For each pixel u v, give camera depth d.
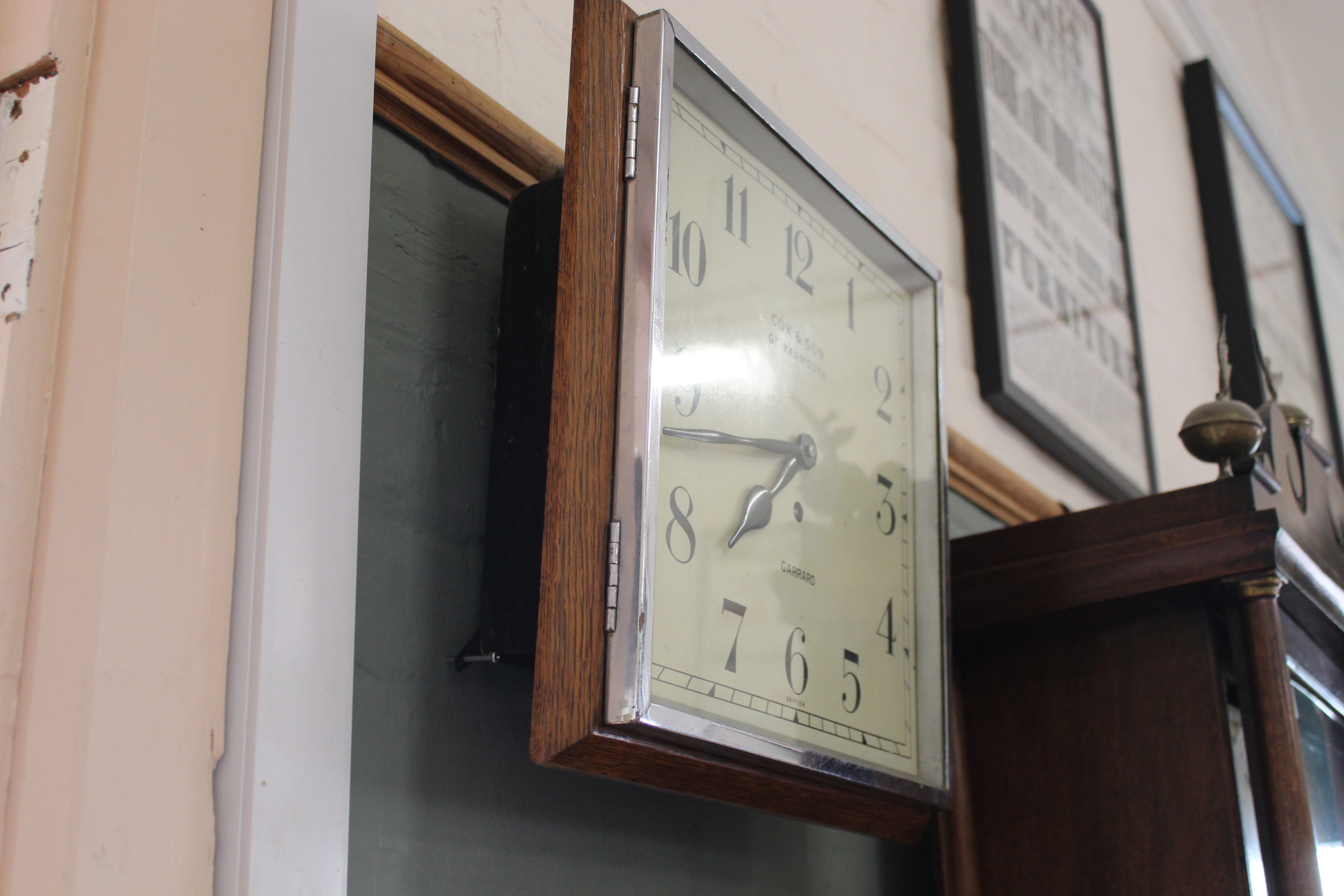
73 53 0.77
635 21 0.84
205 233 0.75
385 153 0.90
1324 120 3.87
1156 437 2.27
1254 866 1.01
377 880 0.74
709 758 0.78
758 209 0.96
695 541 0.82
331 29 0.85
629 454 0.74
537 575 0.81
